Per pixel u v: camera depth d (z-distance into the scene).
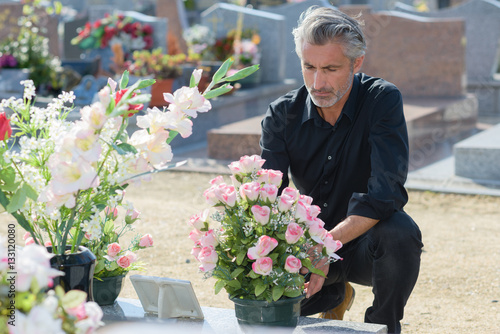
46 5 10.96
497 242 4.32
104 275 2.05
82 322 1.19
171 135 1.74
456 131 8.71
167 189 5.83
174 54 10.27
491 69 11.09
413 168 6.63
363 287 3.58
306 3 11.05
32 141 1.57
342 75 2.13
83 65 9.12
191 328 1.89
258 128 7.09
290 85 10.57
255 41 10.04
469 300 3.33
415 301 3.33
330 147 2.33
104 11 10.73
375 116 2.25
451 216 5.00
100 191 1.63
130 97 1.56
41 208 1.59
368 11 9.70
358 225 2.09
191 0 18.77
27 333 1.07
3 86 8.16
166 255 4.01
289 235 1.73
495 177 6.02
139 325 1.85
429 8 15.72
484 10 11.02
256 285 1.77
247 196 1.78
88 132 1.41
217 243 1.83
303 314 2.49
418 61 9.55
